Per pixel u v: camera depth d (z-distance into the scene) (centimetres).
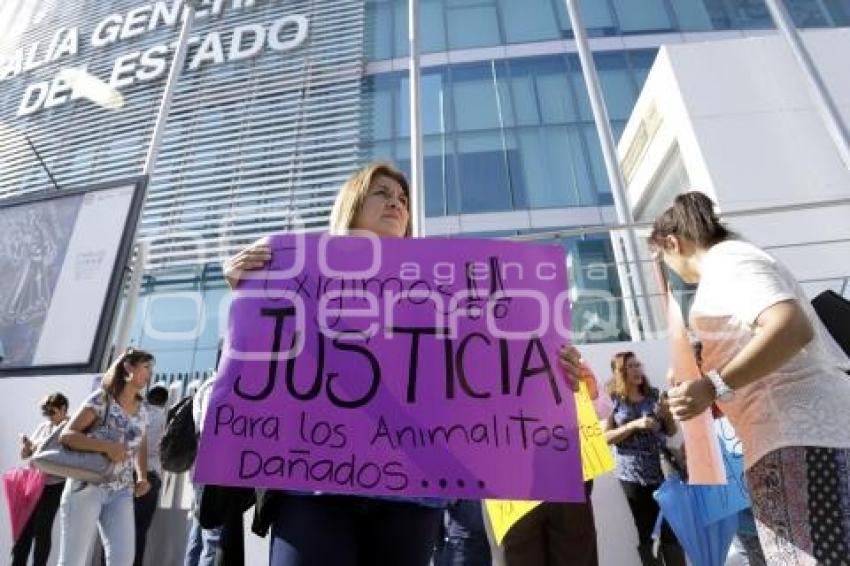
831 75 625
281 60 1165
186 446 180
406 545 107
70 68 1366
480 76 1124
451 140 1058
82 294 441
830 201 343
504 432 116
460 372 122
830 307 164
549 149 1034
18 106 1380
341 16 1216
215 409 115
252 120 1084
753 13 1125
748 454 111
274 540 103
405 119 1075
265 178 983
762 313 105
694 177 613
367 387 119
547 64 1121
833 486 96
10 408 409
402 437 114
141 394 289
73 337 425
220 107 1123
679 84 646
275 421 114
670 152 683
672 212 141
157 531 363
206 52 1205
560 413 119
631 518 324
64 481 343
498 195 1001
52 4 1600
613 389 325
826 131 577
